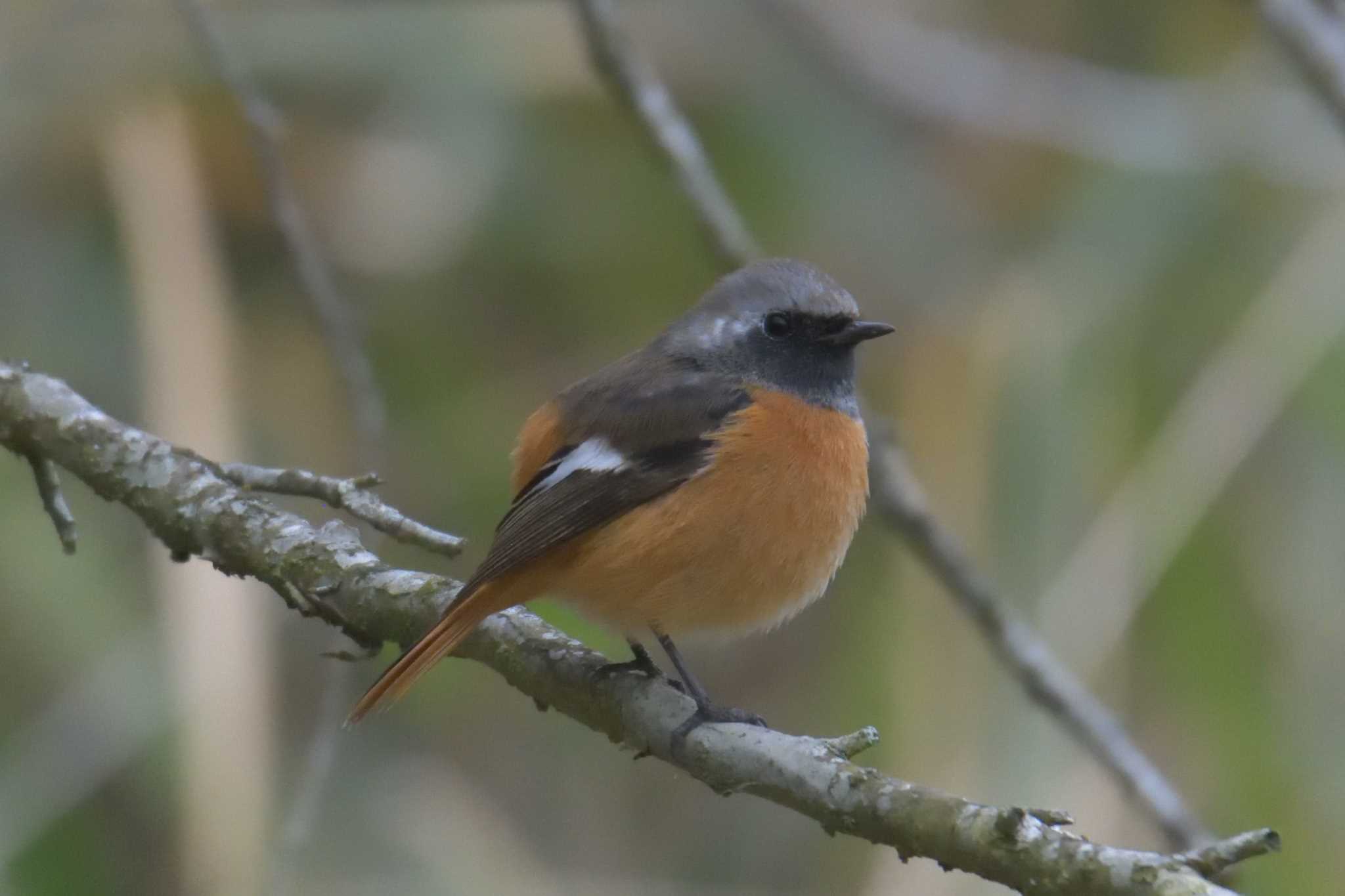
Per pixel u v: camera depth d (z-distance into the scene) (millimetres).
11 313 12016
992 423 11422
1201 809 10867
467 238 12820
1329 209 12070
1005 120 13133
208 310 11438
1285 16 10703
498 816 11836
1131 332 11805
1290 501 11383
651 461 8227
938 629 11023
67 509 8352
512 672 7762
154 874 10625
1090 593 10906
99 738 10664
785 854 12578
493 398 12672
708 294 9172
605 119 13031
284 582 7762
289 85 12711
